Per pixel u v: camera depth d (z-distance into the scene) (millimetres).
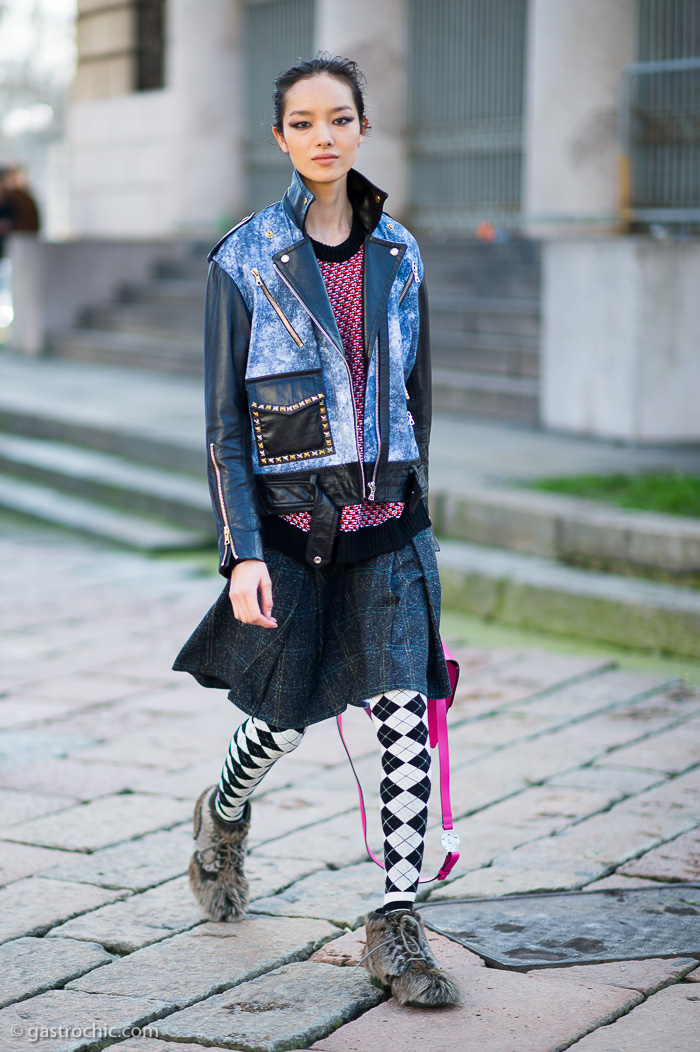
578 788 4422
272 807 4312
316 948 3316
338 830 4102
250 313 3016
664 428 9938
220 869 3436
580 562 6961
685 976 3102
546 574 6793
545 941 3295
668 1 12484
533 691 5621
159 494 9750
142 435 10695
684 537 6430
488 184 15773
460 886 3654
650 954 3201
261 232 3016
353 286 3031
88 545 9430
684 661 6062
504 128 15430
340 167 2957
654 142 12180
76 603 7547
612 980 3072
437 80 16219
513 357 11836
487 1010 2939
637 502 7324
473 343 12312
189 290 16688
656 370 9852
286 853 3920
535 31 13180
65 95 49688
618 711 5312
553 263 10539
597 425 10234
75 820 4215
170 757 4848
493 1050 2752
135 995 3039
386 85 16344
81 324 18078
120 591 7875
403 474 3043
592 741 4926
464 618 7023
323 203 3023
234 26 19547
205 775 4645
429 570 3104
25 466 11281
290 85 2959
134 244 18328
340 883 3703
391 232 3064
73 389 13898
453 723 5191
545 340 10727
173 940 3350
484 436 10383
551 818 4148
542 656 6188
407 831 3016
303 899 3600
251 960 3225
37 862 3877
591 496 7555
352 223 3070
